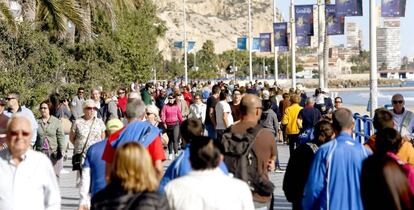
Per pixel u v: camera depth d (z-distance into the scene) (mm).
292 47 77875
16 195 11664
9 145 11773
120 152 9375
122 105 41062
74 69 59531
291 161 14398
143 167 9328
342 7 41719
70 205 22891
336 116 12578
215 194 10188
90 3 54938
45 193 12039
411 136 19094
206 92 64938
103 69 65000
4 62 44188
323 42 74500
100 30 66750
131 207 9195
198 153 10336
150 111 22000
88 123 20719
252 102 14039
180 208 10172
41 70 47188
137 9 84562
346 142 12328
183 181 10297
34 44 45875
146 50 94438
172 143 35688
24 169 11789
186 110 41094
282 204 22766
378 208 10484
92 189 14703
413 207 10367
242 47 107562
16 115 11922
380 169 10484
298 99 31734
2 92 40531
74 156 20625
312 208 12375
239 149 13539
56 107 29188
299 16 63281
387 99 138500
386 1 36156
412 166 13055
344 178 12172
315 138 14305
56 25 44375
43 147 22328
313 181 12297
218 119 29000
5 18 39969
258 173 13617
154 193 9328
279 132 43344
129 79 80625
